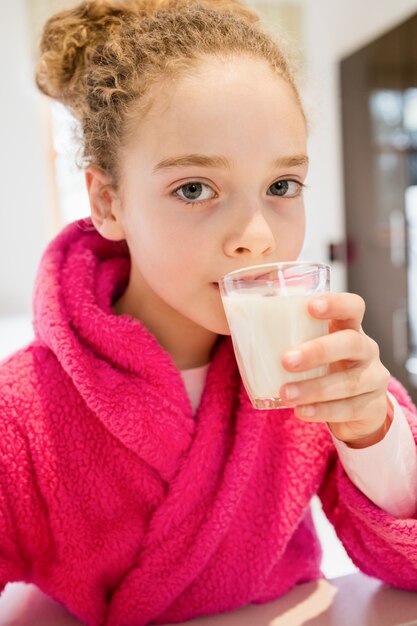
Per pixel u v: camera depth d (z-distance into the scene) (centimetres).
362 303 54
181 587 68
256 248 60
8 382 69
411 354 301
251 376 54
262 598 71
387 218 307
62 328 68
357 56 316
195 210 61
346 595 70
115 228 72
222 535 68
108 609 70
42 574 70
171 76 60
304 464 74
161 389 69
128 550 69
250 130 59
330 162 340
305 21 362
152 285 67
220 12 72
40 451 67
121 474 69
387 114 298
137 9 81
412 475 64
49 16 92
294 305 52
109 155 69
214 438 70
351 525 72
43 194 387
